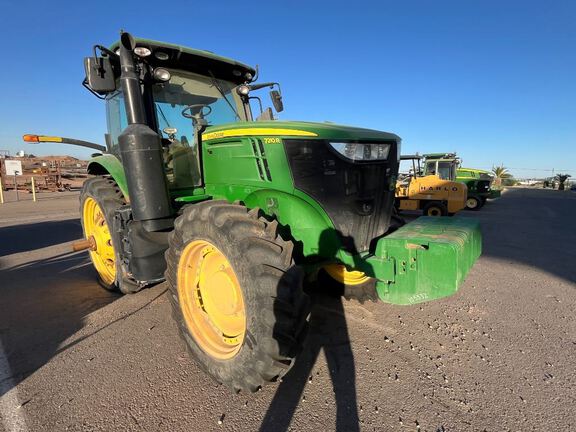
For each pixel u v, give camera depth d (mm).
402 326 3273
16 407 2240
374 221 2928
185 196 3150
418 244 2373
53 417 2154
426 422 2098
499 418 2127
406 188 12719
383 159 2920
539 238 7594
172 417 2154
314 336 3096
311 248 2691
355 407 2225
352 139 2691
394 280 2463
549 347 2916
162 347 2961
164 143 3457
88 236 4672
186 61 3547
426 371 2594
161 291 4238
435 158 14594
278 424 2090
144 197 2762
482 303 3809
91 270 5297
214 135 2996
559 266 5266
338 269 3746
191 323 2619
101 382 2494
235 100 4043
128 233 3156
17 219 10750
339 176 2670
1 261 5836
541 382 2461
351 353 2830
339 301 3803
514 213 12906
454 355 2803
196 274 2664
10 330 3281
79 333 3211
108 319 3498
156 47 3252
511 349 2887
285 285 2064
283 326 2027
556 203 17469
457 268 2244
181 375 2576
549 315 3516
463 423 2090
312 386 2432
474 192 14664
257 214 2367
